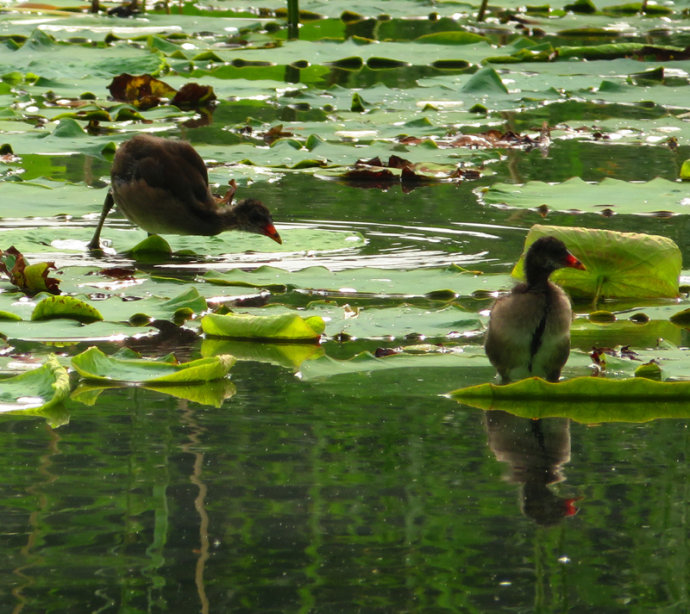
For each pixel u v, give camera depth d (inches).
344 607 251.0
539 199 671.1
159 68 1104.8
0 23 1330.0
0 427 349.4
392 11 1489.9
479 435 350.3
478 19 1393.9
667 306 497.7
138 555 272.5
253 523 289.0
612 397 382.3
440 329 450.0
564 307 390.9
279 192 715.4
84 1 1507.1
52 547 275.9
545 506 299.7
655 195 680.4
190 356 425.1
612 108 1005.2
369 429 352.5
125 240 610.9
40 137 856.9
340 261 563.5
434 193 719.7
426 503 301.6
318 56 1197.7
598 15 1503.4
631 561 272.5
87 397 378.9
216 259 576.4
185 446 337.4
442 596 255.1
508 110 992.9
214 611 248.2
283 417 362.6
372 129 906.7
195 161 622.5
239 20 1405.0
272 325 443.2
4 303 480.4
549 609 249.0
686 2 1596.9
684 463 329.1
